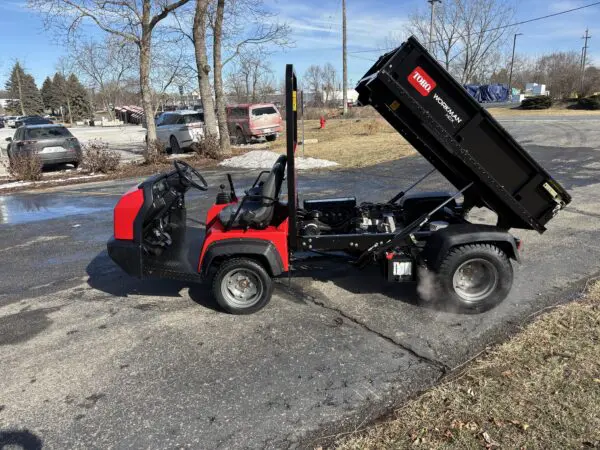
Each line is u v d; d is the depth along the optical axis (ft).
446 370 11.22
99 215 29.73
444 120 13.98
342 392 10.62
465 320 13.76
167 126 64.08
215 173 45.62
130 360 12.41
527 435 8.75
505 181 14.40
